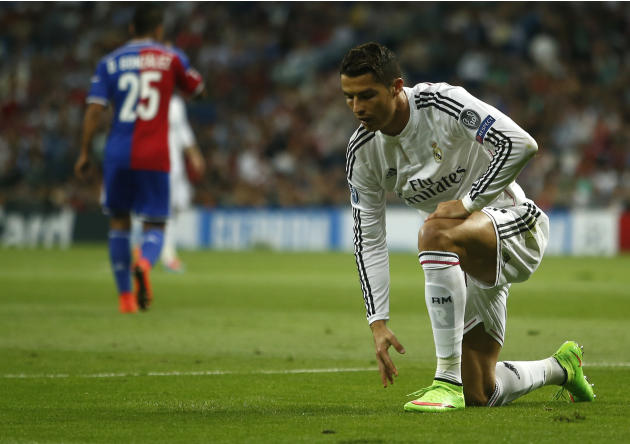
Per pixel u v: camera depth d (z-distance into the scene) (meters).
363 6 58.12
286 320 16.44
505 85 51.34
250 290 22.84
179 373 10.46
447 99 8.00
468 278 8.23
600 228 42.47
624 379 9.88
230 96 56.69
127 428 7.03
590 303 19.52
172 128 27.41
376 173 8.48
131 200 16.94
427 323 15.85
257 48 58.62
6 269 30.06
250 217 47.69
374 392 9.13
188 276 27.70
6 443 6.43
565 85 50.84
